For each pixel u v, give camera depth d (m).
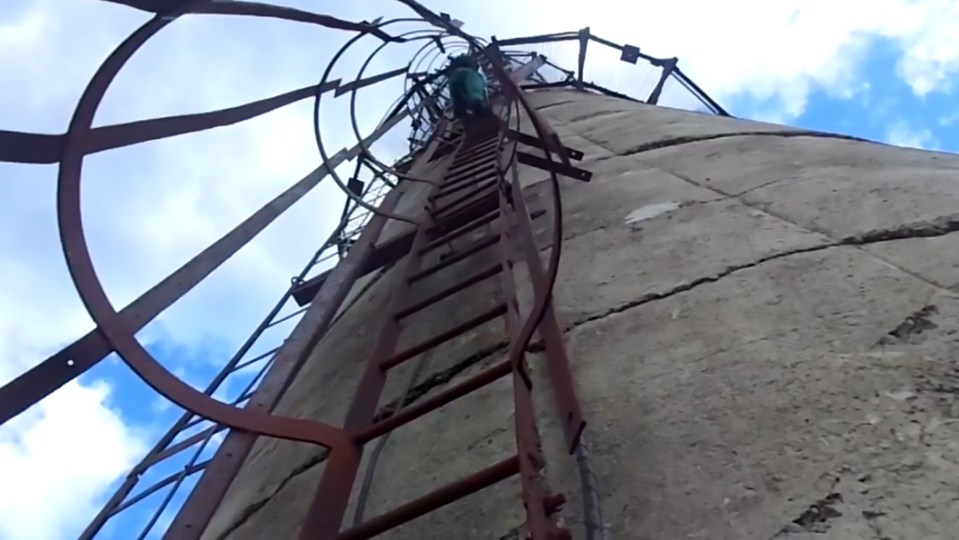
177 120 3.22
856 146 5.42
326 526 2.85
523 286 4.56
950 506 2.07
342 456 3.12
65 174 2.56
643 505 2.52
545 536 2.30
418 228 6.03
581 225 5.24
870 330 2.90
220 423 2.80
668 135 7.06
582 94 13.68
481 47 4.99
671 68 14.96
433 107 12.48
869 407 2.52
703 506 2.41
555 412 3.20
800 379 2.78
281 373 4.01
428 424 3.71
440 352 4.30
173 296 3.13
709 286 3.68
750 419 2.69
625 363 3.32
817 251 3.64
